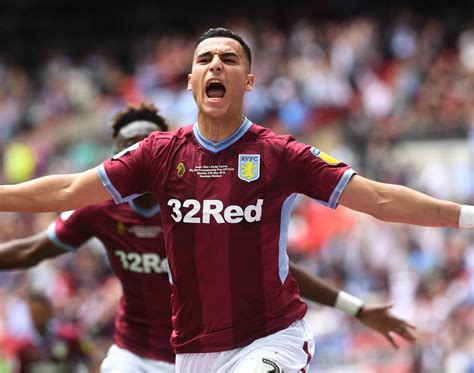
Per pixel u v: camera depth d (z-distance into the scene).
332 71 62.41
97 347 37.94
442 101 56.56
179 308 15.55
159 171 15.34
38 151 67.81
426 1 75.88
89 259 47.38
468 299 38.69
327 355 38.75
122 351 20.28
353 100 60.56
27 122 74.06
